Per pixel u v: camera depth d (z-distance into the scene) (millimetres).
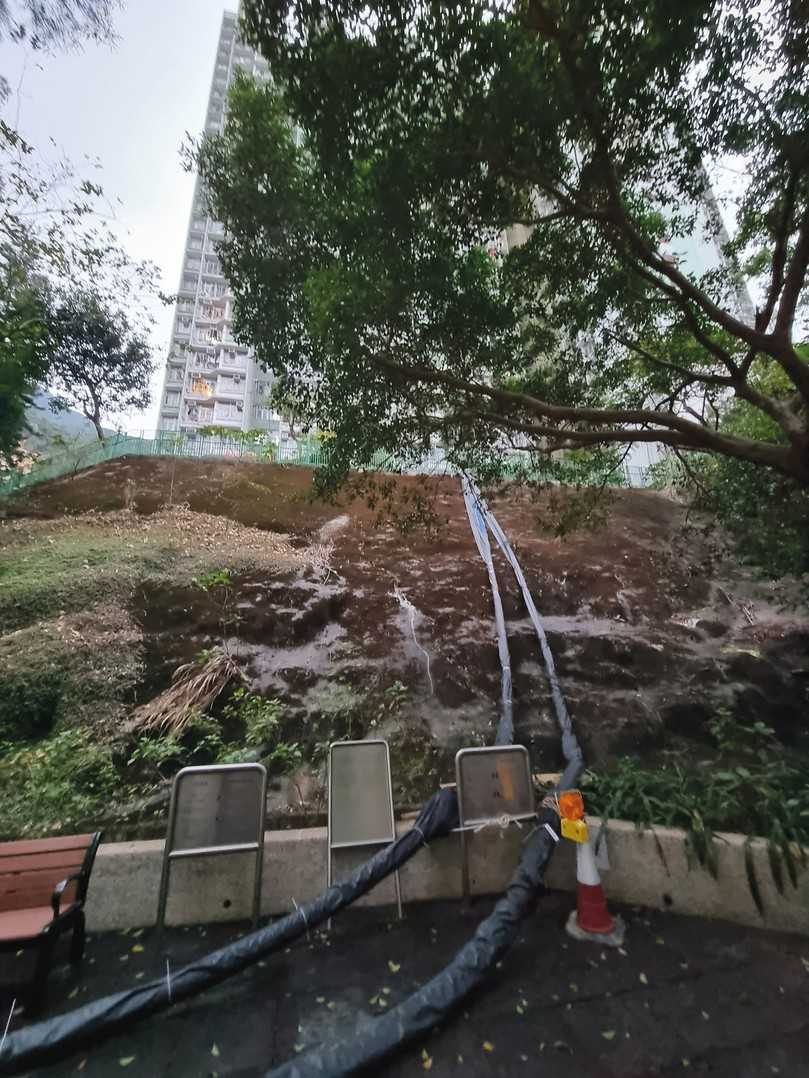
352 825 3885
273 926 3188
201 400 36000
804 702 6500
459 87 4145
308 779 4945
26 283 9727
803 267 4832
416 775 5164
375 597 7848
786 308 4949
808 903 3699
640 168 4941
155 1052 2656
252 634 6746
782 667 7027
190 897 3689
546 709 6234
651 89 4172
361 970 3246
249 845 3625
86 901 3576
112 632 6277
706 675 6906
